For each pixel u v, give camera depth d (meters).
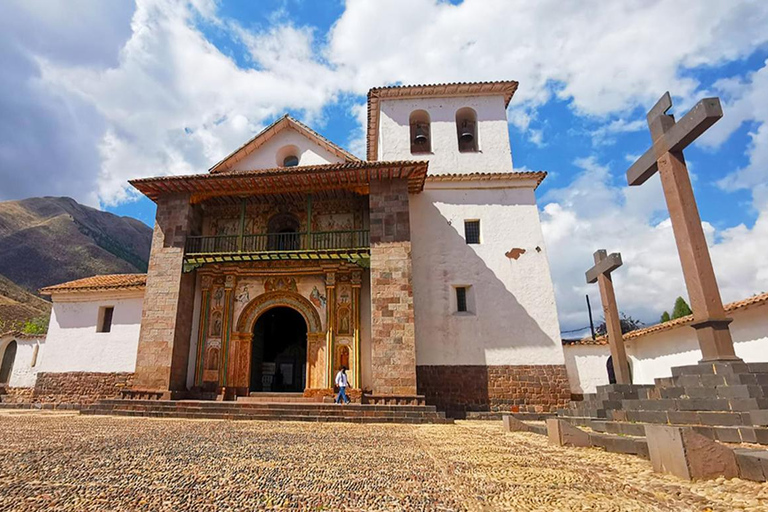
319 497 3.86
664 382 7.92
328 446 7.21
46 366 19.02
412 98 21.30
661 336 17.66
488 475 4.79
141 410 14.05
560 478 4.60
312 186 17.48
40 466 4.96
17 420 11.20
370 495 3.93
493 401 16.41
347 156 18.92
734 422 6.19
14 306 48.50
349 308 17.20
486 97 21.19
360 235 17.84
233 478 4.55
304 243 18.67
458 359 16.91
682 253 8.18
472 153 20.30
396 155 20.30
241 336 17.31
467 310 17.77
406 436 9.01
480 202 18.88
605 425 8.10
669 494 3.90
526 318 17.33
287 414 13.51
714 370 7.12
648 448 5.10
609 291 12.60
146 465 5.14
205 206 19.27
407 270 15.91
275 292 17.72
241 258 17.09
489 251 18.22
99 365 18.62
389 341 15.23
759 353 12.63
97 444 6.80
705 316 7.61
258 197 18.56
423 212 18.81
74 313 19.58
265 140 19.98
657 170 9.08
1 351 20.17
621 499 3.79
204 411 13.73
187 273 17.47
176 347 16.34
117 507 3.48
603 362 18.70
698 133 8.11
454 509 3.52
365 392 16.22
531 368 16.77
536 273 17.88
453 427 11.55
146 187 17.48
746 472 4.26
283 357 22.03
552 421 7.29
